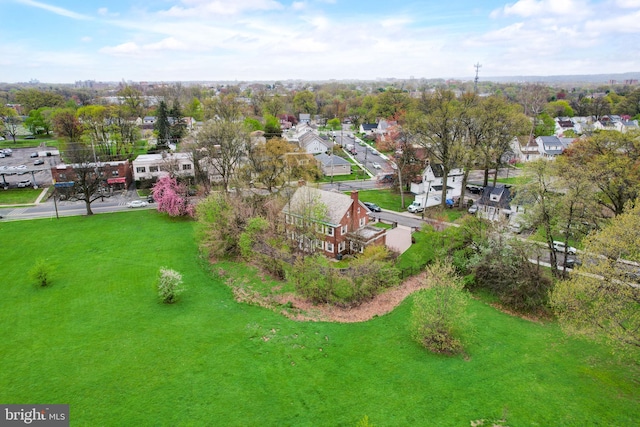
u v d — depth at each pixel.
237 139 71.19
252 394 26.20
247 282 42.56
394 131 103.12
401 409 24.84
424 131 66.12
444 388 26.62
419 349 30.94
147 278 43.16
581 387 26.53
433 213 58.53
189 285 41.94
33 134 142.88
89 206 63.75
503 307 37.88
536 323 35.09
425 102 78.56
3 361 29.47
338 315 36.38
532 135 106.69
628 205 34.03
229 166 72.06
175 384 27.12
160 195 63.31
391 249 46.81
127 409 24.94
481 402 25.31
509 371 28.28
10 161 100.88
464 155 63.84
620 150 50.78
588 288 27.81
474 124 67.06
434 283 31.75
